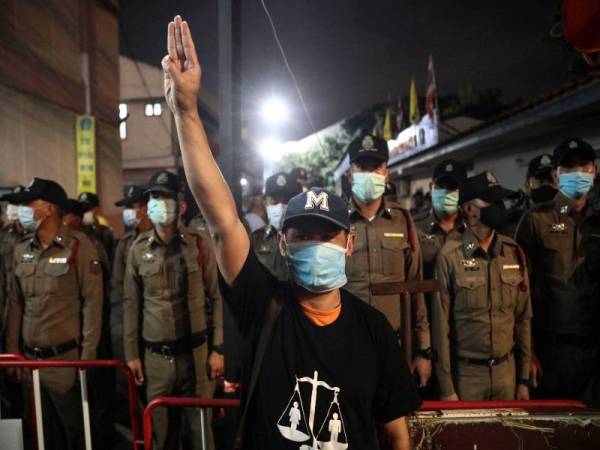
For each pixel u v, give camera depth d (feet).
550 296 10.77
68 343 10.92
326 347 4.77
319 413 4.58
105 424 12.76
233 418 6.83
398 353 4.99
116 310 19.97
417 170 52.29
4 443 8.57
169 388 10.59
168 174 10.82
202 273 10.89
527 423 6.28
